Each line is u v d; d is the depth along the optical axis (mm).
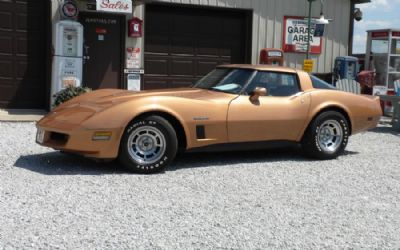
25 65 11203
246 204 4965
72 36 10555
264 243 3975
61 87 10523
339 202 5184
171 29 12406
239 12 13000
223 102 6523
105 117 5812
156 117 6020
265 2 12984
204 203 4938
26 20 11125
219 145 6527
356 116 7574
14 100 11188
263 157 7402
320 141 7320
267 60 12805
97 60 11695
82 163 6422
